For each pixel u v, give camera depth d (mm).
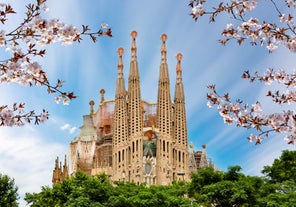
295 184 78312
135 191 78938
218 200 73188
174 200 73625
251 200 71250
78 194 70000
